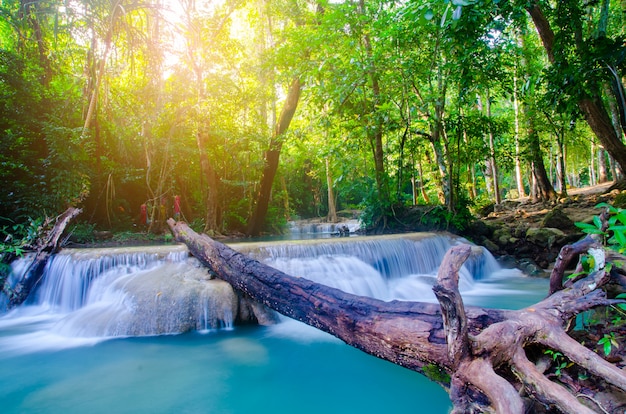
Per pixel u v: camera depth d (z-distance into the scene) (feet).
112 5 32.96
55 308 20.54
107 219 42.01
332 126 40.73
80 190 33.86
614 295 10.52
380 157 38.81
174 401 10.84
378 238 26.58
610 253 9.27
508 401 6.32
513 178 116.26
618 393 7.20
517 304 20.33
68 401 10.84
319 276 21.21
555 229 30.78
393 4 30.86
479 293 23.16
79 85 37.83
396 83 34.83
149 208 44.37
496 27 21.89
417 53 35.42
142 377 12.39
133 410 10.35
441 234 31.32
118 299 17.69
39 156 33.94
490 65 31.01
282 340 15.37
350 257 23.65
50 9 33.73
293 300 13.73
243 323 17.11
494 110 75.77
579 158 92.94
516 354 7.45
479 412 7.20
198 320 16.43
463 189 43.55
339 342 15.07
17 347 15.07
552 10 29.37
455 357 7.49
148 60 37.22
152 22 38.73
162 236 40.11
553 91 27.04
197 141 44.16
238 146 47.50
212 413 10.15
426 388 11.20
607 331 8.84
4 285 20.63
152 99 38.78
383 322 10.21
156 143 41.19
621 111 33.17
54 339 15.92
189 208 48.39
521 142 52.80
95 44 33.55
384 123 35.55
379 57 32.68
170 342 15.26
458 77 31.50
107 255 20.61
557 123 53.01
